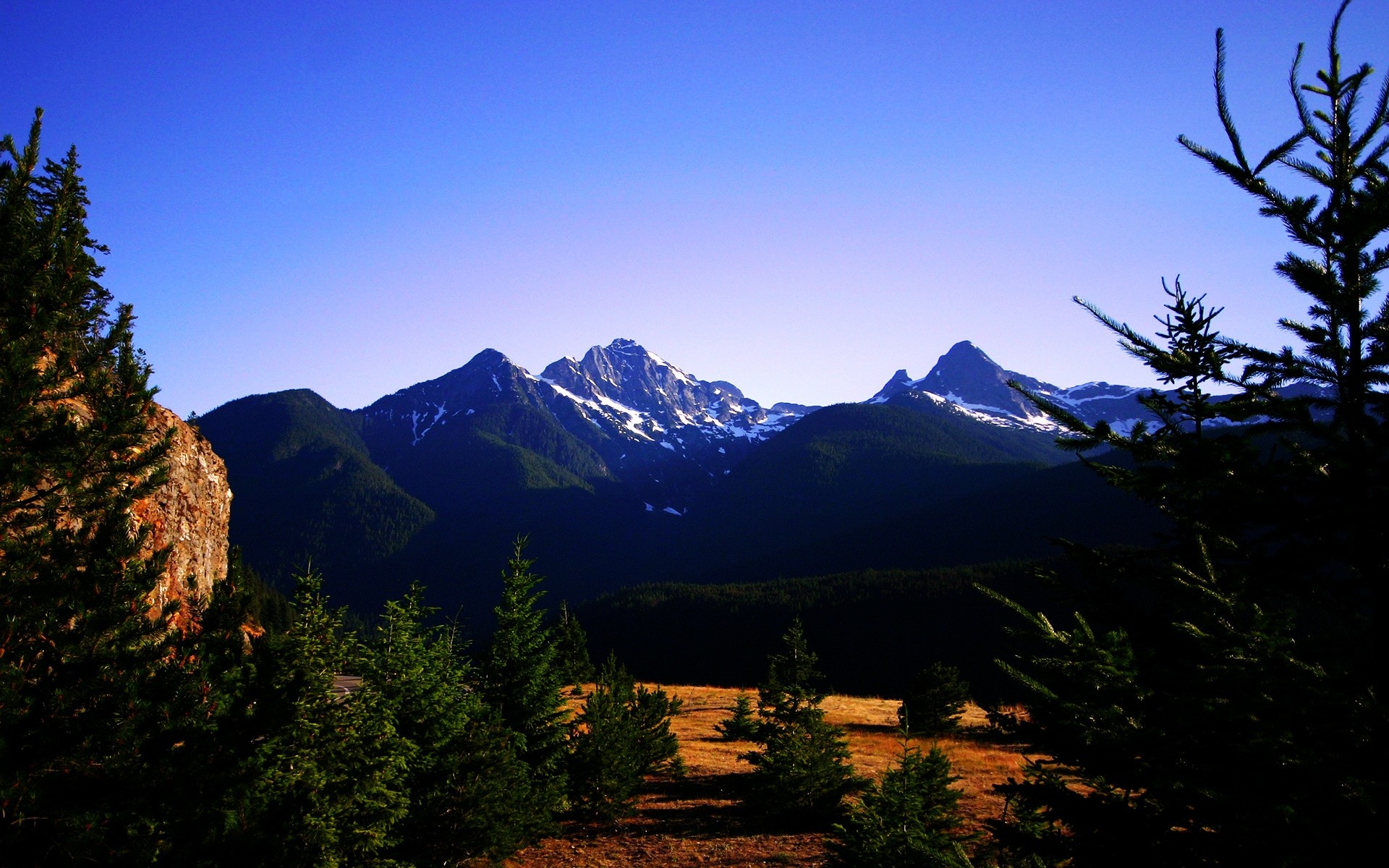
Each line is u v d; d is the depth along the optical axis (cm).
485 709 1744
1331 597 559
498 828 1548
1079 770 669
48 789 700
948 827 1453
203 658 856
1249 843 529
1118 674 586
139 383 886
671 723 4162
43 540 788
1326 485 538
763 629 14075
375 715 1314
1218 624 581
